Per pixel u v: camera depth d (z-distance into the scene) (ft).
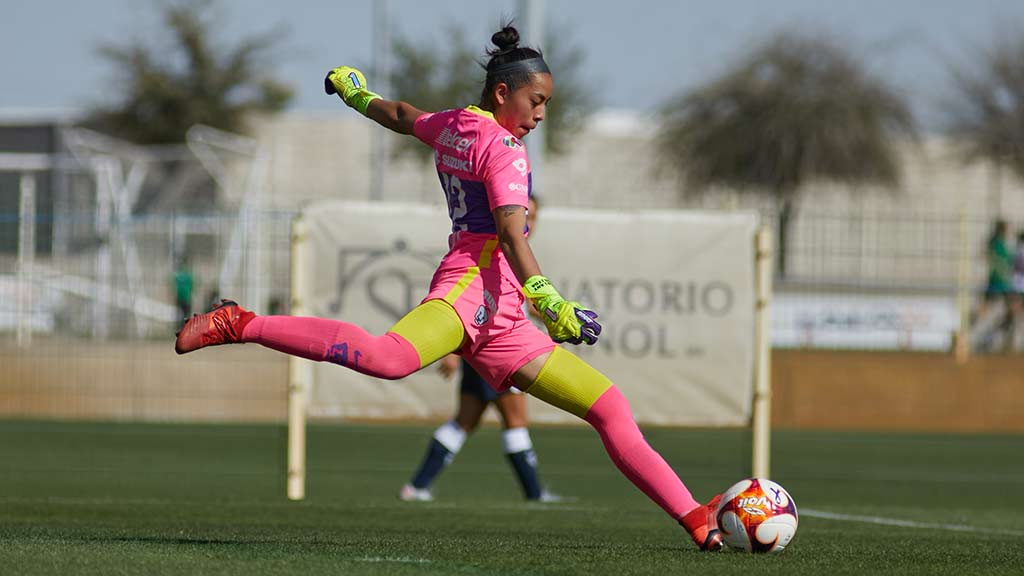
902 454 181.27
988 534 84.58
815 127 420.77
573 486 139.85
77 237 203.51
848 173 423.23
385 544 59.57
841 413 210.38
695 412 122.11
